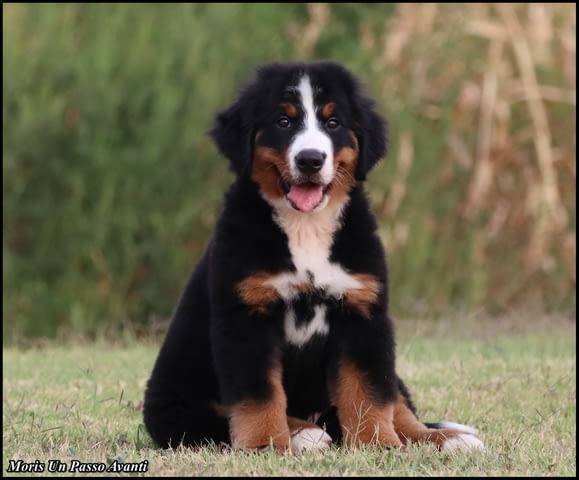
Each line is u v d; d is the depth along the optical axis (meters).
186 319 7.12
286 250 6.75
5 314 14.97
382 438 6.56
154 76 15.70
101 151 15.23
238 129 7.13
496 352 11.26
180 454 6.38
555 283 16.72
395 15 17.77
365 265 6.83
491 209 16.95
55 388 9.42
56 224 15.31
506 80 17.48
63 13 16.16
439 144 16.67
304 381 7.09
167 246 15.41
